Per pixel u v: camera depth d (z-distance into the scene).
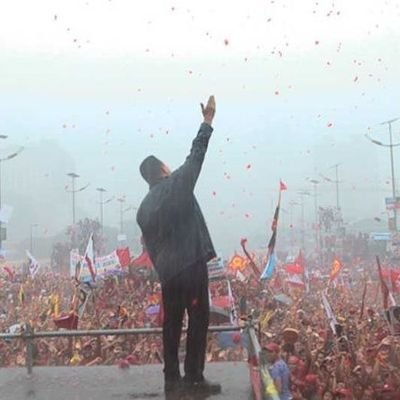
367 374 13.79
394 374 13.99
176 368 7.76
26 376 8.97
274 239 23.52
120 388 8.09
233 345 13.57
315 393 13.24
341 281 36.34
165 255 7.61
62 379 8.73
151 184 7.91
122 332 9.08
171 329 7.74
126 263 33.59
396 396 13.59
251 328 7.84
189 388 7.69
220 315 18.20
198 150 7.65
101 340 17.09
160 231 7.62
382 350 15.20
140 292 30.16
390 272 25.30
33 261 42.34
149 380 8.50
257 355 6.77
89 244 29.56
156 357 15.45
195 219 7.67
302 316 20.30
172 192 7.58
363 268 44.91
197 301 7.71
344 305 24.66
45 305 27.86
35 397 7.77
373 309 22.02
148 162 7.96
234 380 8.15
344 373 13.82
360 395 13.56
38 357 16.62
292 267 33.44
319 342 15.69
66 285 40.16
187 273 7.60
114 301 27.72
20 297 31.77
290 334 13.98
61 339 17.73
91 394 7.81
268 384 6.20
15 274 51.88
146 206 7.73
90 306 25.31
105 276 33.25
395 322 17.17
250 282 28.20
